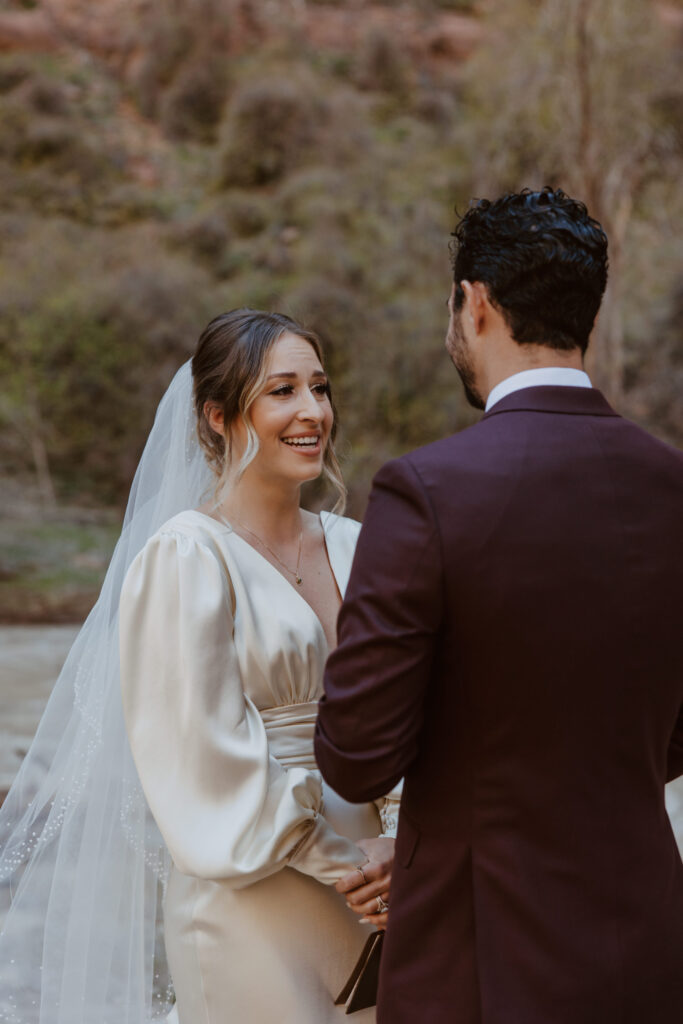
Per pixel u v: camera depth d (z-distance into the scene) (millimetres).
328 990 1473
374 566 1143
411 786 1222
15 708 5848
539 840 1123
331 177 18000
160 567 1493
